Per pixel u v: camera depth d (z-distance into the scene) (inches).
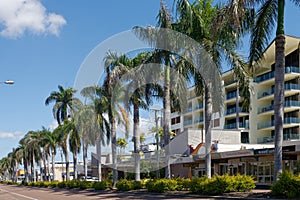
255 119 2015.3
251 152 1205.1
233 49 860.6
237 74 864.9
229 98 2025.1
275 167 679.1
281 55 687.1
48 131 2682.1
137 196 986.7
